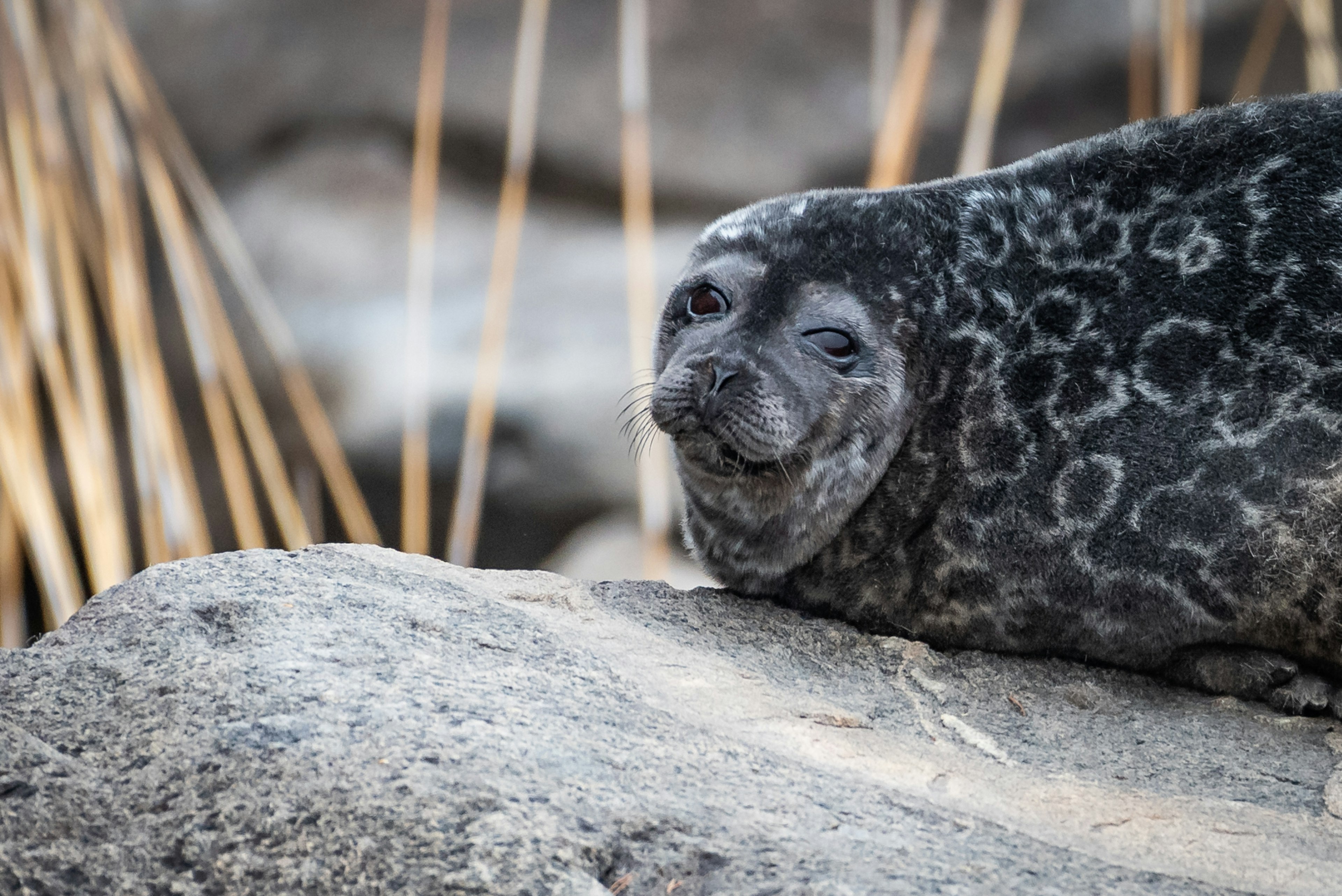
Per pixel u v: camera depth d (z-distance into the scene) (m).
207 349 27.48
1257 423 15.15
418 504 31.06
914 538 16.70
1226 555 15.23
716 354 16.23
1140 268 15.90
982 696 15.12
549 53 44.88
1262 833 12.05
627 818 10.59
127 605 13.39
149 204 41.69
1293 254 15.28
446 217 43.09
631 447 19.38
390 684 12.13
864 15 45.47
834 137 44.12
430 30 45.06
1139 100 36.91
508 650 13.53
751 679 14.30
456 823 10.25
